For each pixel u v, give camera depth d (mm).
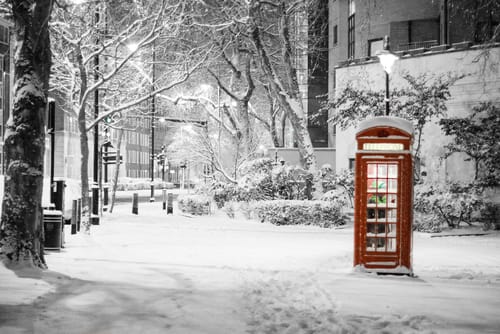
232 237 23016
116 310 8766
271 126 46344
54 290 10195
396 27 38500
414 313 9086
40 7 12391
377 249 13602
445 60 31766
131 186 82625
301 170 33844
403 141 13742
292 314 8766
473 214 29609
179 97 31062
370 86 34312
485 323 8461
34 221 12453
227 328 7852
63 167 84812
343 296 10422
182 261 15086
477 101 30953
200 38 37156
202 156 39594
